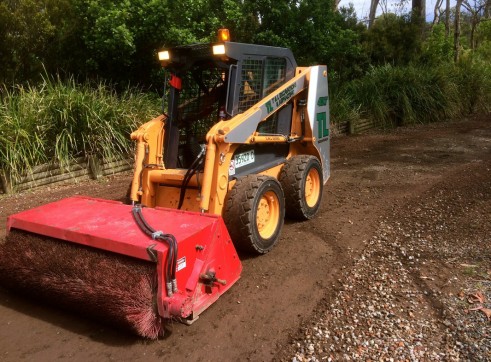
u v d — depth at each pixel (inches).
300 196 197.3
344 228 198.8
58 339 122.7
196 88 188.7
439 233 187.8
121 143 298.7
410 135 447.8
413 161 328.2
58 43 333.1
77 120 286.8
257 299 141.6
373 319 128.4
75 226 130.6
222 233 134.6
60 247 131.0
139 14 326.3
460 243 175.9
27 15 309.4
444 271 153.7
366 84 511.8
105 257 123.9
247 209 158.2
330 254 172.6
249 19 395.9
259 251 166.7
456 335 119.0
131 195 169.0
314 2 423.5
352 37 461.7
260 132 185.2
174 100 177.8
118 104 313.1
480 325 122.2
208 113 190.2
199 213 137.3
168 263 114.2
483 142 390.6
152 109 332.5
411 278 150.4
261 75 182.7
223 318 132.0
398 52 581.3
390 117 510.9
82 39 337.1
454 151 357.1
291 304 138.5
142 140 169.9
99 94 313.7
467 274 150.4
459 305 132.4
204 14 378.0
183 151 190.2
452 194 240.4
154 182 172.6
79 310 127.6
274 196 172.9
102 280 117.6
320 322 128.2
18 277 133.1
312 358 113.1
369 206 228.8
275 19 412.8
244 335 123.8
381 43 569.9
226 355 116.0
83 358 115.0
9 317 133.0
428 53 627.8
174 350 118.0
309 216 207.6
